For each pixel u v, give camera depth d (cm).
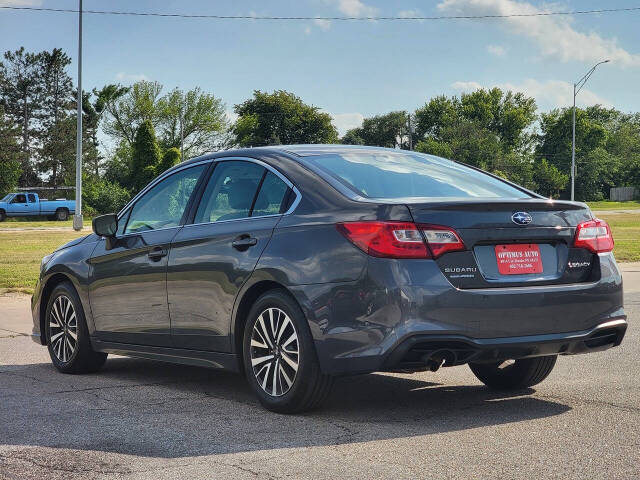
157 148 6519
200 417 475
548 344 453
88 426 455
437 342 431
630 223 4022
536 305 449
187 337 539
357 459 379
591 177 12488
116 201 6219
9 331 890
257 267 483
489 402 507
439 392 543
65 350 644
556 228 467
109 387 580
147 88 8600
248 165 530
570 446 397
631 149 14238
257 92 9938
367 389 556
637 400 504
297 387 464
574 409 482
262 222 495
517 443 404
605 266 481
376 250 435
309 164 501
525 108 12325
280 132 9862
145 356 579
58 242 2609
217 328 515
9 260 1880
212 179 552
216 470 365
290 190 493
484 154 10975
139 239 580
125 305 588
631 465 363
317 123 9919
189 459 385
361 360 438
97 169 8912
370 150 549
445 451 391
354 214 450
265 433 433
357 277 438
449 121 11819
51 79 8850
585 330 468
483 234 445
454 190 499
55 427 454
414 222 436
